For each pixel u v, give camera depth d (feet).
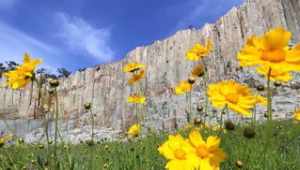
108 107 259.80
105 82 283.59
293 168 14.78
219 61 220.23
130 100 22.41
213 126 15.16
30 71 11.03
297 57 6.51
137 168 14.21
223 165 12.30
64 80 306.14
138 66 17.89
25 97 94.27
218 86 9.09
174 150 7.76
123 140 27.30
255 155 12.84
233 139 13.73
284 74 7.35
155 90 258.98
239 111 8.55
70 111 288.51
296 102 50.67
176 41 276.00
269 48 6.68
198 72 15.35
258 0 248.11
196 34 271.28
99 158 15.78
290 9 226.79
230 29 252.42
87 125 62.54
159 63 273.95
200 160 7.51
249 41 6.97
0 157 14.61
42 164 10.93
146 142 18.08
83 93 290.56
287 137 19.57
